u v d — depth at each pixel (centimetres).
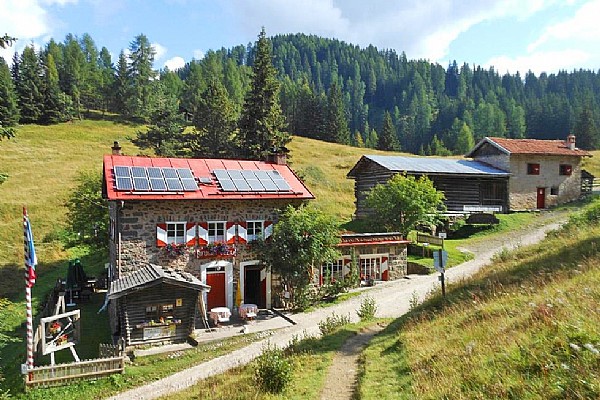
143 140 6056
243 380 1209
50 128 7625
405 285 2503
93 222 3000
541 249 1898
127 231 2058
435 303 1546
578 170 4428
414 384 862
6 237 3797
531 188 4172
